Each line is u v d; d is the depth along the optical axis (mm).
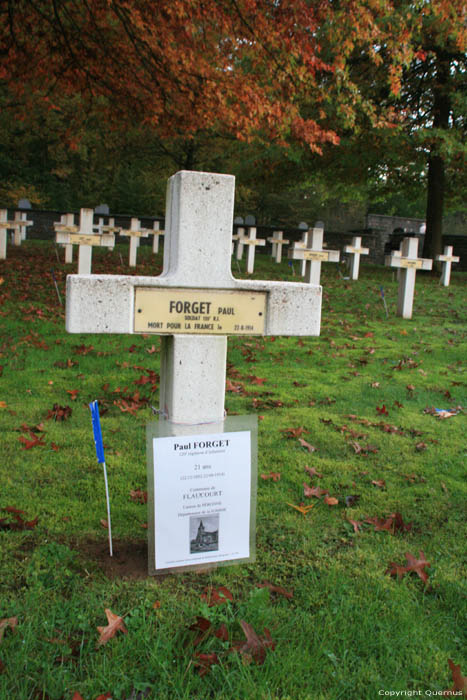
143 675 2221
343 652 2398
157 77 10984
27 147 32656
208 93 10461
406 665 2355
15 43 10891
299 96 12164
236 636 2465
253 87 10469
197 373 2887
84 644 2377
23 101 17781
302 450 4602
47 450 4270
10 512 3355
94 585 2750
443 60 18453
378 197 25547
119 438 4598
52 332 7941
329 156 19656
